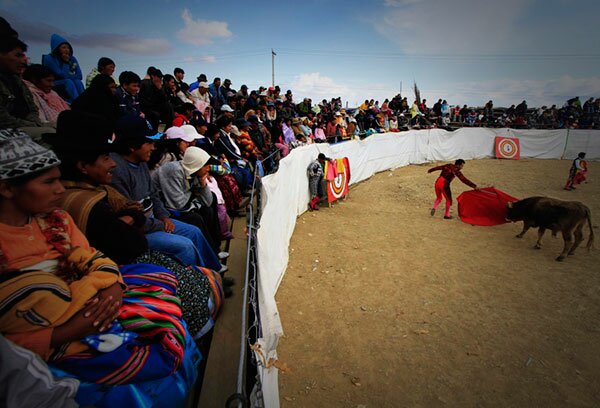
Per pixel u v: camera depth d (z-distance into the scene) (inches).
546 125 1104.2
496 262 283.3
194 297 95.7
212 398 88.0
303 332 187.6
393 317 202.5
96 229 76.3
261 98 541.0
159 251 107.3
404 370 160.2
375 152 670.5
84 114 83.2
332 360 166.4
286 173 297.9
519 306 215.2
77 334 55.7
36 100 158.6
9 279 50.1
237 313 124.0
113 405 61.2
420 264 277.6
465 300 221.9
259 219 162.1
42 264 56.5
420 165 797.2
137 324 66.7
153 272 83.2
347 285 241.0
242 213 256.2
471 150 878.4
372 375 157.2
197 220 154.7
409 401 142.9
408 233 355.3
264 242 168.7
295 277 251.9
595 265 277.6
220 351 104.7
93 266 62.9
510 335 185.9
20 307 49.6
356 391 147.9
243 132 334.3
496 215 355.6
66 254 60.4
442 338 183.3
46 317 51.9
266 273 152.2
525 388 149.6
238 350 105.8
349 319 200.1
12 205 54.2
